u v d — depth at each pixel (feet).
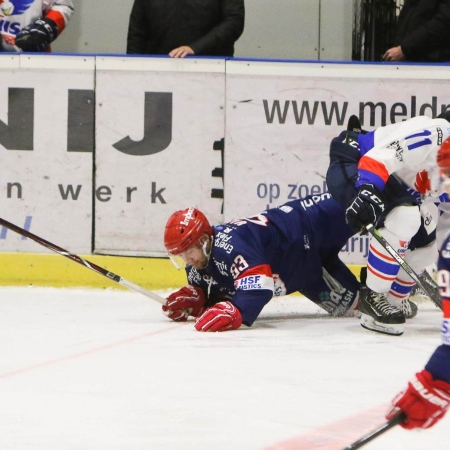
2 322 58.29
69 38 95.66
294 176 73.51
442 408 23.12
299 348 49.08
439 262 22.68
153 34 78.13
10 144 75.31
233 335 53.16
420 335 53.98
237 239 55.21
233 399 37.22
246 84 73.20
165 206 74.54
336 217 58.44
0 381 40.57
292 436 32.12
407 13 75.56
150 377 41.34
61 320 59.26
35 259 75.41
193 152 74.02
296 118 73.15
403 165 50.60
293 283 58.80
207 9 76.59
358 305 61.05
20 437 31.71
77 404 36.29
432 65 72.13
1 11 79.51
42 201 75.31
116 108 74.28
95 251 75.20
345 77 72.69
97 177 74.79
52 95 74.64
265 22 93.91
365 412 35.35
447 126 50.60
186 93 73.72
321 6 92.89
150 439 31.53
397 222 51.85
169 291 74.08
